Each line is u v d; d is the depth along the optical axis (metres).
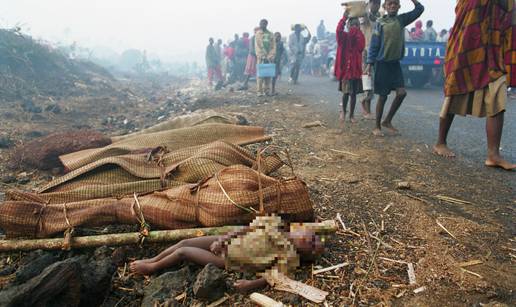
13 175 4.72
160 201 3.07
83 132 5.33
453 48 5.00
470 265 2.88
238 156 3.95
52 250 2.91
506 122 7.72
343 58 7.17
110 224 3.11
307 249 2.72
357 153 5.62
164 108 10.91
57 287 2.23
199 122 5.73
